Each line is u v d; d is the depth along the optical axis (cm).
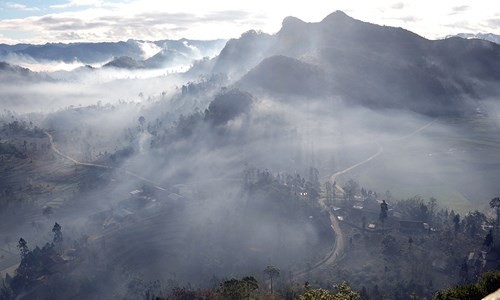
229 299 13062
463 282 19588
